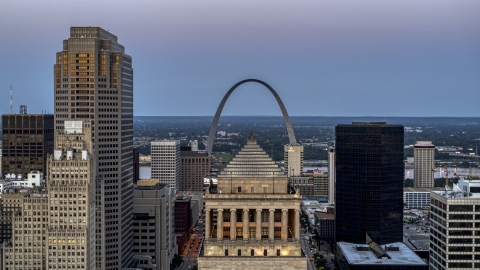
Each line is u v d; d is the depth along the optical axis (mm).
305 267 157000
